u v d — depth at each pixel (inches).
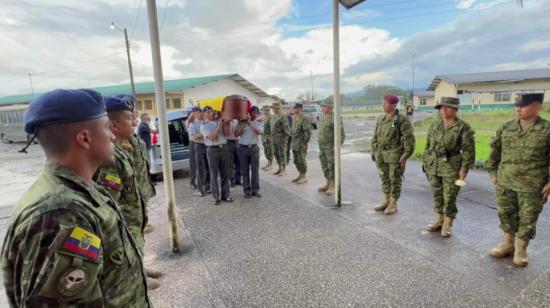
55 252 30.4
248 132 198.8
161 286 101.9
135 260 42.6
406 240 129.6
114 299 38.2
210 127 189.5
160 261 119.4
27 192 34.2
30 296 30.1
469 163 123.3
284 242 132.0
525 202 104.3
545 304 85.3
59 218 31.4
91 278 33.0
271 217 163.5
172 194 123.3
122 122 88.3
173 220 124.3
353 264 111.1
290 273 106.9
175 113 270.2
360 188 215.5
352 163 308.3
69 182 35.2
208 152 189.3
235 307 90.0
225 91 1102.4
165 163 120.5
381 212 165.3
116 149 83.4
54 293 30.6
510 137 108.4
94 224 34.9
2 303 96.8
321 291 95.7
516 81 952.3
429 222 149.3
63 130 34.6
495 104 958.4
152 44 112.0
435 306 86.7
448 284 96.7
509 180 108.2
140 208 86.6
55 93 34.9
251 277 105.5
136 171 108.7
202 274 108.8
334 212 167.5
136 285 42.0
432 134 135.9
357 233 138.3
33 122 33.4
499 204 112.7
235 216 167.5
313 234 138.9
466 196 186.2
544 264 106.9
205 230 149.3
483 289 93.6
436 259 112.7
